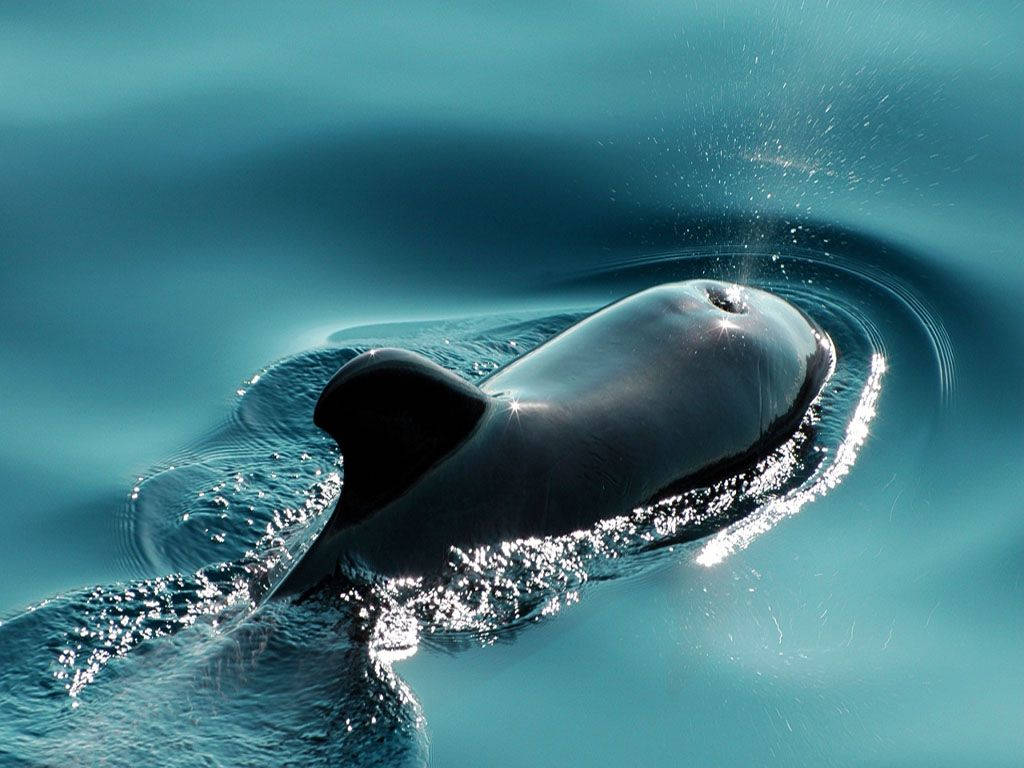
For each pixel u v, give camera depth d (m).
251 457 9.45
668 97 13.93
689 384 9.09
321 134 13.37
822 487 9.02
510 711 6.95
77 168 12.73
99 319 11.06
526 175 13.04
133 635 7.40
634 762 6.70
